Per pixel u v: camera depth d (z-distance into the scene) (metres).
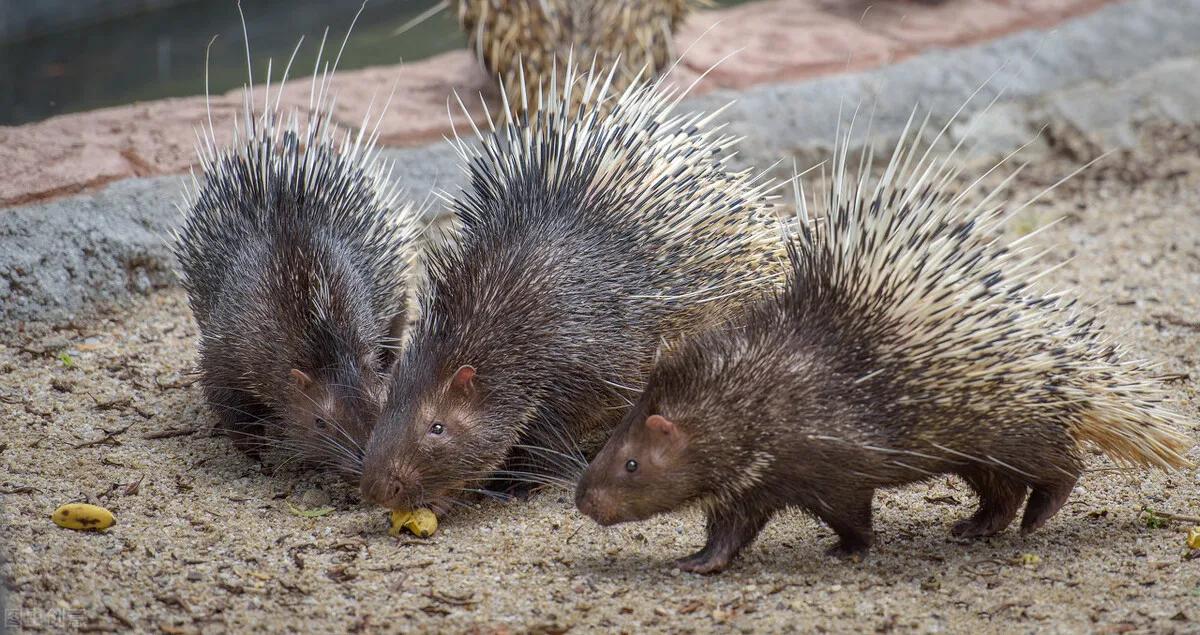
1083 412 7.04
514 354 7.68
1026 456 6.96
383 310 8.66
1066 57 15.02
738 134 12.77
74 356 9.59
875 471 6.73
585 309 7.84
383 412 7.59
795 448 6.68
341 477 8.11
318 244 8.23
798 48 14.28
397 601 6.64
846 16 15.38
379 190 9.45
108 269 10.29
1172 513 7.60
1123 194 13.28
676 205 8.12
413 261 9.52
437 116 12.47
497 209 8.24
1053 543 7.31
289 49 15.08
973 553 7.23
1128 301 10.96
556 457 8.01
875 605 6.58
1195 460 8.26
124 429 8.66
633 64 12.06
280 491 8.04
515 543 7.43
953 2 15.75
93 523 7.25
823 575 6.98
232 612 6.48
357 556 7.18
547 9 11.91
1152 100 14.78
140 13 16.52
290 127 9.34
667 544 7.43
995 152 13.85
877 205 6.87
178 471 8.16
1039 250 12.01
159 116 11.99
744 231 8.47
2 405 8.77
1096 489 7.97
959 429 6.73
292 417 7.97
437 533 7.56
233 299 8.18
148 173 11.03
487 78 13.41
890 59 14.28
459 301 7.77
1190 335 10.30
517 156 8.53
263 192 8.52
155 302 10.47
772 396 6.70
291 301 8.01
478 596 6.70
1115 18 15.77
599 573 7.02
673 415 6.78
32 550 6.96
